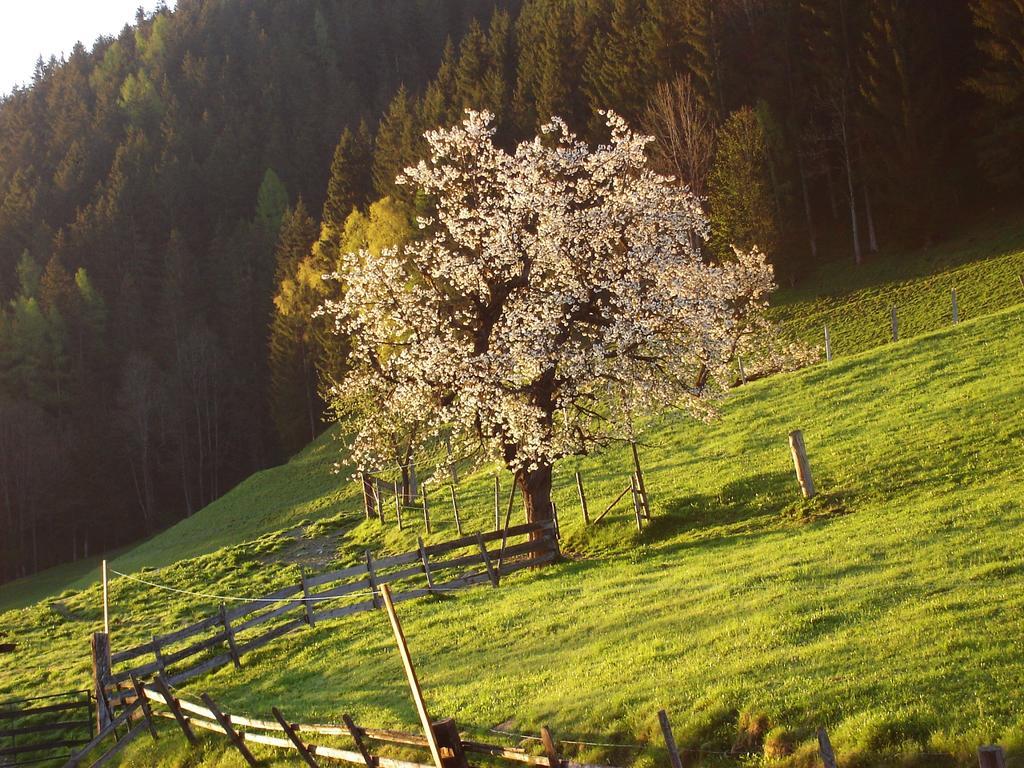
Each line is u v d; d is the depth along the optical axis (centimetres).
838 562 2200
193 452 13475
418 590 3170
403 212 9356
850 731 1279
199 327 14700
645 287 3353
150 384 13162
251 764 2091
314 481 7819
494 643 2342
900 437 3394
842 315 7300
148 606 4581
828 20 9525
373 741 1886
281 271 13338
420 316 3394
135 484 12850
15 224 18475
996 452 2950
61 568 10744
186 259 16038
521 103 11956
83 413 13562
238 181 18325
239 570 4884
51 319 14200
